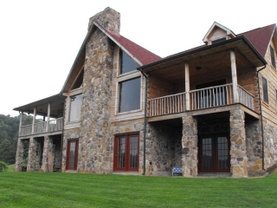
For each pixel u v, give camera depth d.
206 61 12.86
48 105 21.38
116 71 16.34
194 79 15.38
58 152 22.92
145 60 15.24
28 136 22.98
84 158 16.11
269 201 5.30
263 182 8.07
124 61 16.38
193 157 11.91
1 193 6.96
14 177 11.01
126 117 15.12
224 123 13.98
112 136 15.61
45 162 20.30
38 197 6.29
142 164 13.64
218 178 9.59
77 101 18.97
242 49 11.42
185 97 13.09
